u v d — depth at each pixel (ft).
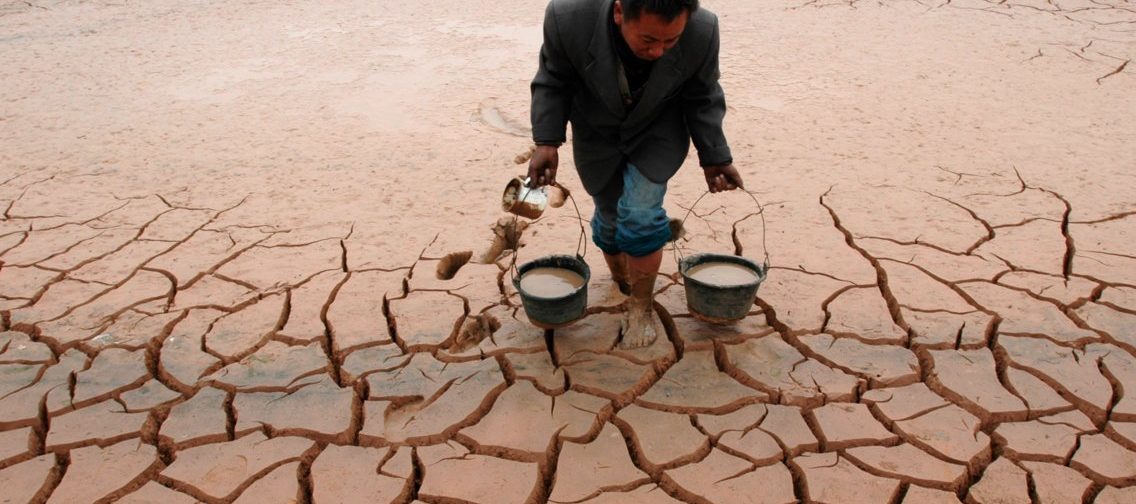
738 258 12.23
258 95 24.47
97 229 16.11
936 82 23.76
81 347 12.25
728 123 20.97
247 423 10.61
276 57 28.50
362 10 35.70
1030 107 21.47
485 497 9.39
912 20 31.17
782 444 10.04
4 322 12.94
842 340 11.90
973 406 10.54
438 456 10.00
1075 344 11.67
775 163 18.37
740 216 15.87
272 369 11.66
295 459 10.02
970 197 16.42
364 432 10.42
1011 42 27.58
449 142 20.36
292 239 15.51
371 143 20.45
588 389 11.02
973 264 13.89
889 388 10.94
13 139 21.25
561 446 10.15
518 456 9.97
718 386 11.08
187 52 29.43
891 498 9.22
